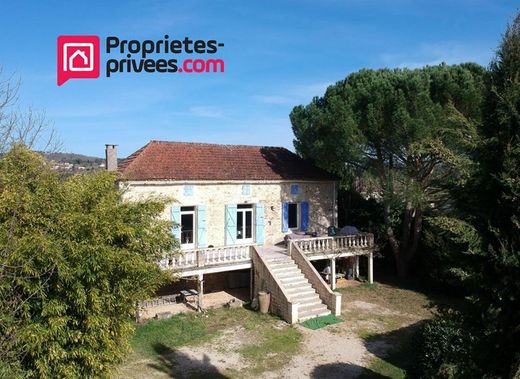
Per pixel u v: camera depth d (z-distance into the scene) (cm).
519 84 671
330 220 2636
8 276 748
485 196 707
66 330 841
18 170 886
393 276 2625
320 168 2705
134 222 1012
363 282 2469
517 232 659
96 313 870
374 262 2783
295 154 2761
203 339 1650
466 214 736
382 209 2731
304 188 2528
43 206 861
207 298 2167
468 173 722
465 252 688
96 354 889
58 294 835
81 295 830
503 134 679
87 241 856
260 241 2364
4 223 820
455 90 1958
